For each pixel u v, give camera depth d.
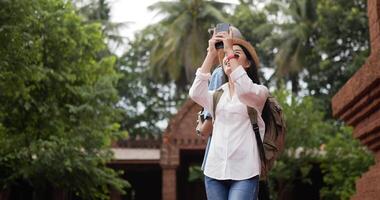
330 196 19.06
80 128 15.90
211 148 3.30
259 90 3.15
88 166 15.85
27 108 14.40
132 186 27.78
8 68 11.55
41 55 14.40
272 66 35.19
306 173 19.14
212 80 3.80
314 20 31.86
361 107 4.03
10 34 11.07
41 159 14.96
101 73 16.88
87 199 18.22
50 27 14.37
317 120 19.61
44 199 17.81
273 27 32.31
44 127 15.58
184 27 31.06
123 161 21.39
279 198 19.19
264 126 3.31
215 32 3.41
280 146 3.36
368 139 4.14
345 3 28.02
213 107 3.37
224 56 3.36
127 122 36.06
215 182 3.27
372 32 4.00
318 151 19.42
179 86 33.78
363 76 3.79
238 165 3.20
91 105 16.25
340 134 20.59
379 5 3.87
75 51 15.60
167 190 20.22
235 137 3.23
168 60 31.47
